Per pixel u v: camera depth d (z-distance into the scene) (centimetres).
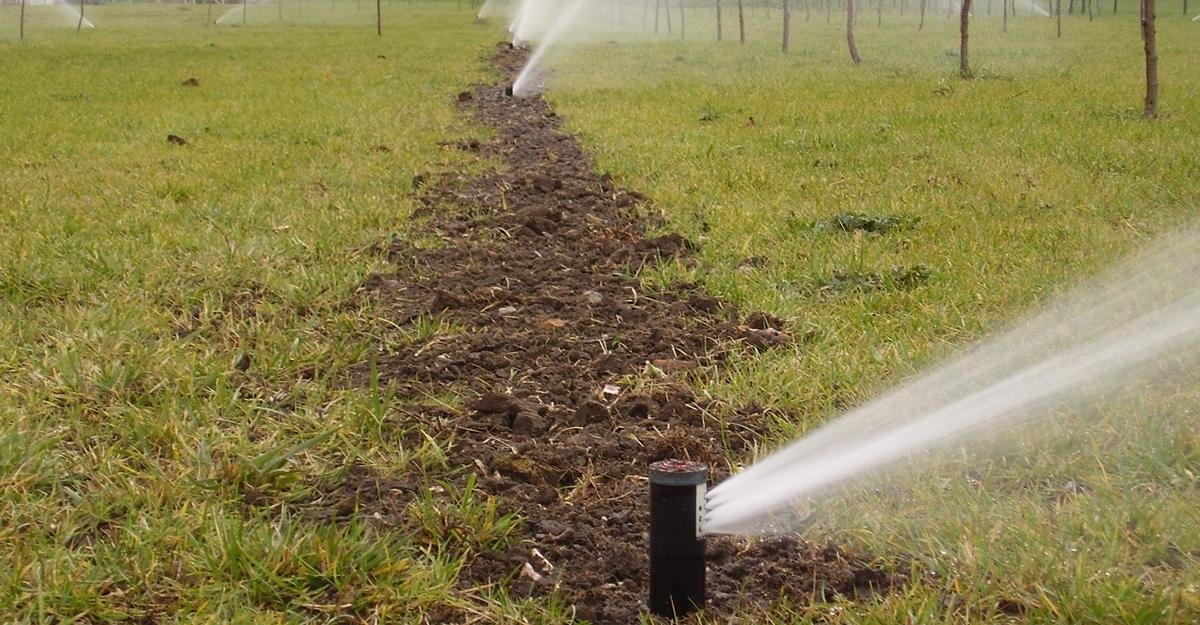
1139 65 2719
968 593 350
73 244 789
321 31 5047
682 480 341
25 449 441
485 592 365
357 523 402
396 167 1241
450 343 613
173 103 2036
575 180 1185
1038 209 939
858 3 7062
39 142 1448
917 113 1683
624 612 354
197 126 1644
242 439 467
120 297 666
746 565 380
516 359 593
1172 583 351
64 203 978
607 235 890
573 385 558
